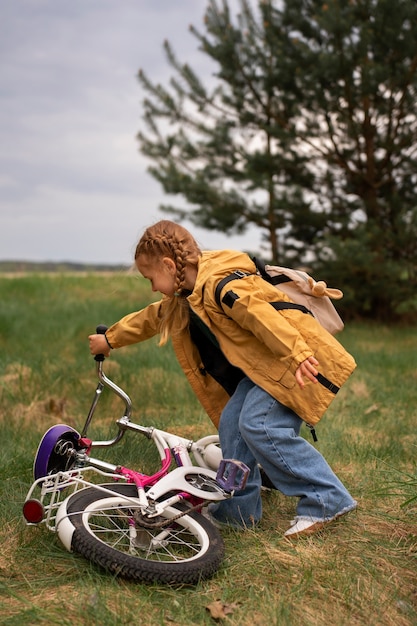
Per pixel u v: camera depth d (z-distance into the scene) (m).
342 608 2.42
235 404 3.05
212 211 10.64
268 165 10.59
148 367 6.29
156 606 2.38
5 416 4.78
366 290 10.29
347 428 4.75
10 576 2.57
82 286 14.66
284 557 2.73
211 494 2.87
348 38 9.39
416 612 2.41
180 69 10.59
